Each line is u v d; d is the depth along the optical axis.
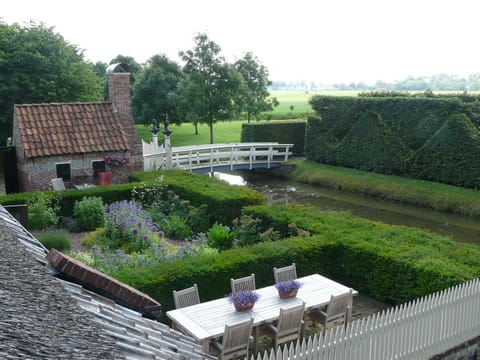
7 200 16.41
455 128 24.69
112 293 5.74
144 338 4.66
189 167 27.86
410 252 11.03
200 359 5.01
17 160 20.03
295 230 13.40
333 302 9.23
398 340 8.12
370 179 27.72
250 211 14.98
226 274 10.40
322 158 32.41
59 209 17.08
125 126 21.34
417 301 8.33
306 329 9.95
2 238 5.51
